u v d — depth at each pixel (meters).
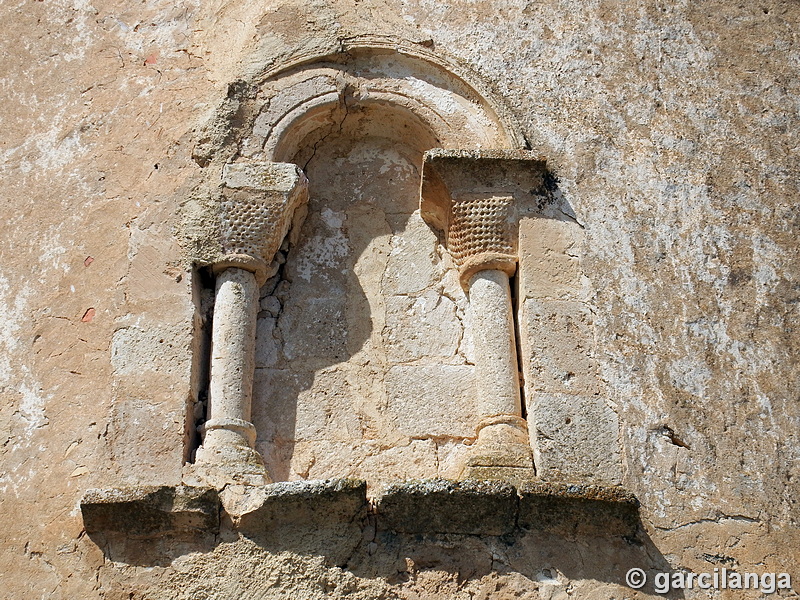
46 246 6.20
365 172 6.61
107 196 6.30
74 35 6.89
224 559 5.24
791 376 5.84
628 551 5.34
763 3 6.98
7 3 7.04
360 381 6.02
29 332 5.95
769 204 6.31
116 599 5.20
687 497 5.50
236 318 5.90
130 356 5.81
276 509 5.28
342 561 5.25
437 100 6.57
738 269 6.12
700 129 6.52
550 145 6.42
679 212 6.26
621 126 6.50
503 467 5.51
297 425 5.91
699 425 5.68
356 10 6.81
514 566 5.27
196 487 5.29
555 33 6.80
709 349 5.89
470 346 6.10
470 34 6.78
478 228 6.13
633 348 5.87
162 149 6.39
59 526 5.41
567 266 6.07
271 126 6.41
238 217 6.09
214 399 5.73
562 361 5.81
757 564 5.35
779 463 5.61
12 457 5.62
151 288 5.98
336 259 6.36
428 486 5.27
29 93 6.70
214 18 6.88
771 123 6.57
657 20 6.88
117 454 5.57
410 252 6.37
